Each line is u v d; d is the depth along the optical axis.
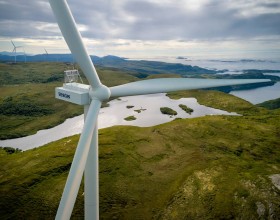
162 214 50.19
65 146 83.12
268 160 73.38
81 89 22.36
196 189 55.78
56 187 59.22
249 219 46.44
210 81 26.72
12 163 74.38
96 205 24.78
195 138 90.19
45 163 71.19
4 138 133.12
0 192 57.91
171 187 58.47
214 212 48.84
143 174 65.00
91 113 20.91
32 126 154.88
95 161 23.67
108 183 60.62
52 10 18.08
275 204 48.47
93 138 23.02
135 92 24.28
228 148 81.06
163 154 77.12
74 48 19.22
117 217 50.00
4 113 184.75
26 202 54.50
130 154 75.94
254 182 55.50
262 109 169.75
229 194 52.56
